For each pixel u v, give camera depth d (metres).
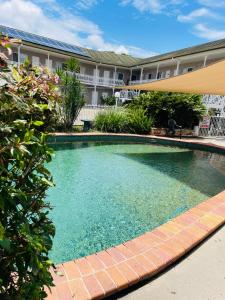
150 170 8.99
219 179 8.30
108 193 6.46
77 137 13.09
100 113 16.77
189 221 3.89
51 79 1.80
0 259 1.30
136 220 5.01
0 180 1.17
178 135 17.47
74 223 4.74
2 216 1.24
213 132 19.00
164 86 11.77
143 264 2.79
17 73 1.56
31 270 1.34
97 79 33.56
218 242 3.49
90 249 3.93
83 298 2.26
